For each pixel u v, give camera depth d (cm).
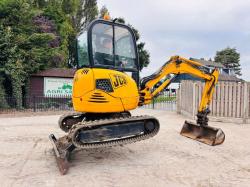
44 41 1989
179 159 626
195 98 1322
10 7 1848
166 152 687
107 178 503
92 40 601
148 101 725
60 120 725
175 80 782
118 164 588
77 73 625
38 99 1908
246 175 521
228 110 1231
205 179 498
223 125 1130
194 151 696
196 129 846
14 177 505
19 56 1756
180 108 1628
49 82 1953
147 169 554
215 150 706
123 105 612
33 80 1925
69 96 1998
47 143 789
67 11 3588
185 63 772
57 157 552
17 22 1925
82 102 593
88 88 587
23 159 623
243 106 1188
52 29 2445
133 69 660
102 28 617
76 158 634
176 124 1168
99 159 627
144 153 678
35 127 1077
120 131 584
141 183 479
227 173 532
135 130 603
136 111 1780
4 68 1703
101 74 594
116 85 605
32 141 816
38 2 2888
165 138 852
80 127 533
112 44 627
